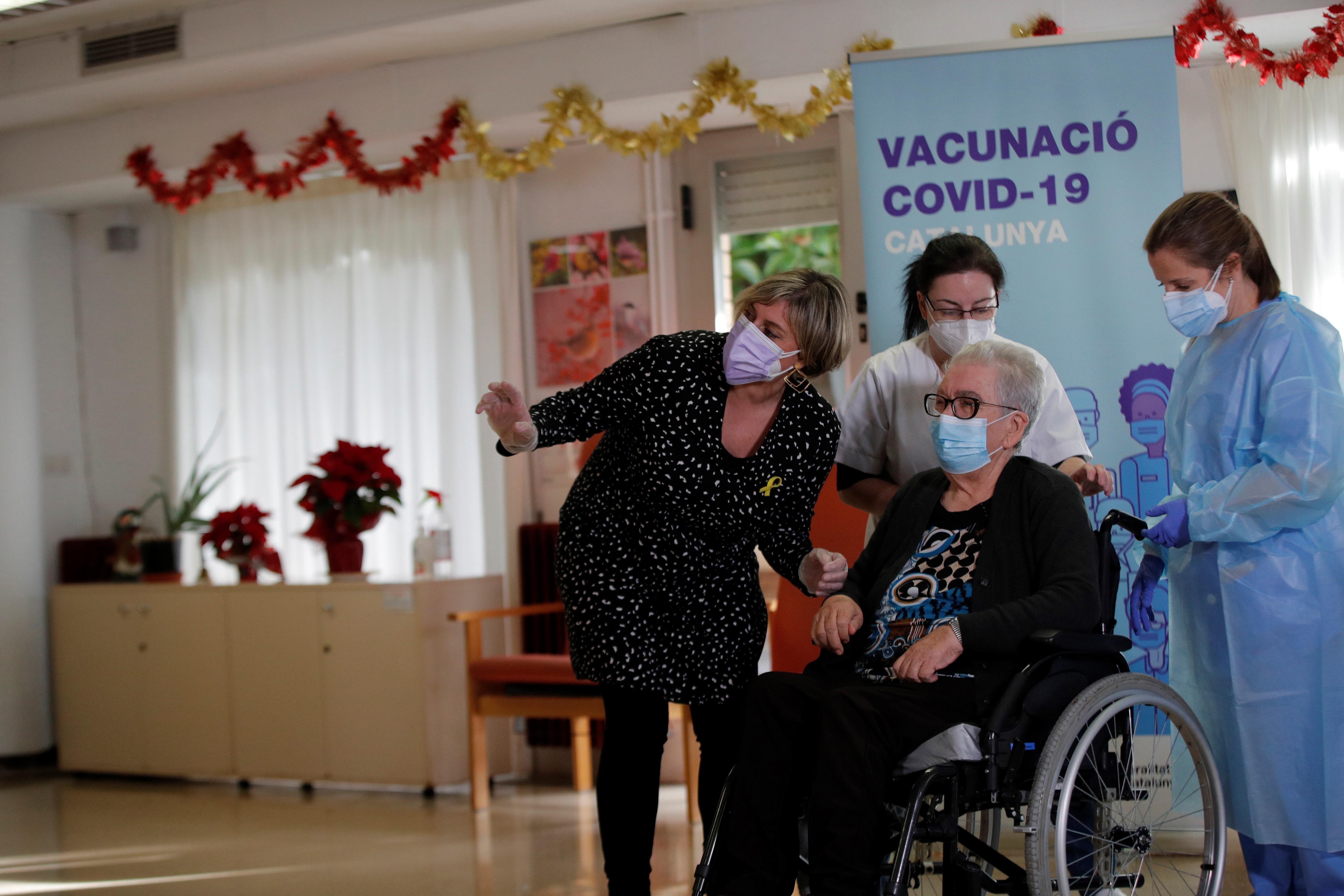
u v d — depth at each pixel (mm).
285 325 5484
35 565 5668
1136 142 2939
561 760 4957
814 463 2250
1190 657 2459
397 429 5238
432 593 4562
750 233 4820
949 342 2457
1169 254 2355
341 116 4793
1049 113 2963
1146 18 3814
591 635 2236
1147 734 2621
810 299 2084
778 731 2014
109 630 5195
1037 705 1921
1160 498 2883
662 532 2209
